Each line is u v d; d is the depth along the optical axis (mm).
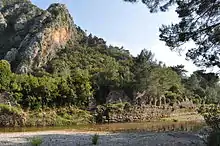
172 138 29094
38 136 30766
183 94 80000
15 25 116000
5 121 45000
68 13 122438
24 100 52469
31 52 96750
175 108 70500
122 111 57938
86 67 94875
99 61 102688
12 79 53406
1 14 120750
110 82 65688
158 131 39156
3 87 51750
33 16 121812
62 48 108625
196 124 51875
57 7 118562
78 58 102312
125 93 65250
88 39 125312
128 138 29531
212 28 19328
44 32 103562
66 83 58531
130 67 90000
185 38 19266
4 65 54125
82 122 52188
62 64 94688
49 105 54906
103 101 62750
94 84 65000
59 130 40156
